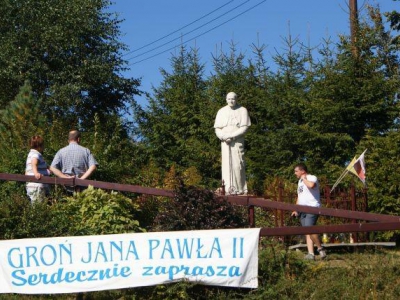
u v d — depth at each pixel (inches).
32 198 478.9
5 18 1167.6
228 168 675.4
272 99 942.4
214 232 382.3
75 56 1183.6
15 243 380.2
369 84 837.2
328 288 384.8
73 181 501.4
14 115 639.8
